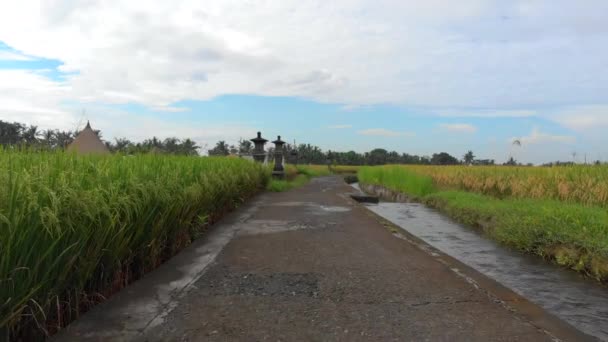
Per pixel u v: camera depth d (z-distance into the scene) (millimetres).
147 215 3789
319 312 2955
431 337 2557
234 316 2850
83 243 2703
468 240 6715
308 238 5875
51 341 2408
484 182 12602
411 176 15906
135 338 2469
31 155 3451
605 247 4449
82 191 2787
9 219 2174
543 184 9953
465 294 3424
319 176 37125
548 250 5266
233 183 8609
